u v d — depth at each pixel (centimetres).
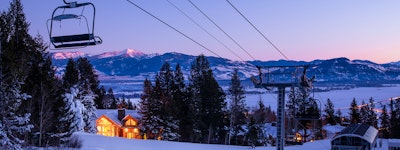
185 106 8131
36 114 3966
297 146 5888
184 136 7631
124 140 5044
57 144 3903
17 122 2930
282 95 2211
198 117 7706
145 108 7306
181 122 7669
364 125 5931
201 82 8456
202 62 8656
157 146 4797
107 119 7919
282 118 2183
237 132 7862
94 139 4731
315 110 3609
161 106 7219
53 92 4219
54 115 4138
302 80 2178
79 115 5425
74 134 4931
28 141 3894
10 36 2975
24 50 3095
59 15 1091
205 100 7944
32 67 3950
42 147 3644
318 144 6188
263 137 8188
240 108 7975
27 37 3466
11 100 2847
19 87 2917
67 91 5419
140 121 7644
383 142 6744
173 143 5356
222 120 7894
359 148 4978
